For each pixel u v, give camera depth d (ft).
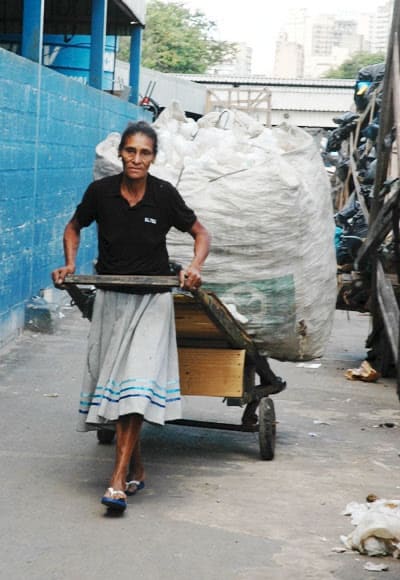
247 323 20.52
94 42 51.75
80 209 18.54
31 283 37.37
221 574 15.12
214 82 148.56
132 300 17.90
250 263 20.10
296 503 18.70
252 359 21.12
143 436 23.40
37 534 16.47
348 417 26.45
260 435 21.40
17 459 20.79
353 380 31.78
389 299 30.78
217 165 20.06
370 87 44.55
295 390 29.68
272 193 19.75
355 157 42.19
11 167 33.55
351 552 16.29
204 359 20.83
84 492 18.78
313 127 144.97
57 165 40.86
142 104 69.56
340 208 44.29
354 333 42.22
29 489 18.83
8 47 62.34
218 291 20.27
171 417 18.08
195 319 20.51
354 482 20.25
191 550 16.05
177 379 18.24
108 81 69.56
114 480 17.40
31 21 37.86
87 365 18.33
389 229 31.30
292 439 23.71
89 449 21.76
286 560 15.80
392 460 22.18
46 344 34.63
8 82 32.71
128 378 17.31
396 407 27.99
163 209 18.15
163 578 14.87
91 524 17.03
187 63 203.92
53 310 36.73
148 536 16.58
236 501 18.67
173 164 20.53
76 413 25.08
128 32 65.21
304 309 20.67
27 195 36.01
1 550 15.72
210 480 19.99
